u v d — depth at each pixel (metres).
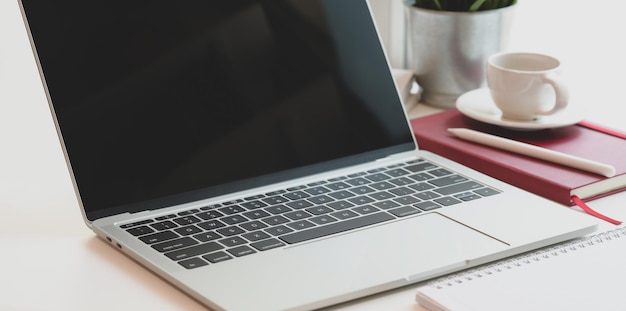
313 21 1.03
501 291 0.71
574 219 0.87
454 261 0.77
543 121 1.10
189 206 0.89
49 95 0.86
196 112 0.93
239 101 0.96
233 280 0.73
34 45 0.87
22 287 0.75
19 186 0.97
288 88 0.99
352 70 1.04
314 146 0.98
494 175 1.01
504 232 0.83
